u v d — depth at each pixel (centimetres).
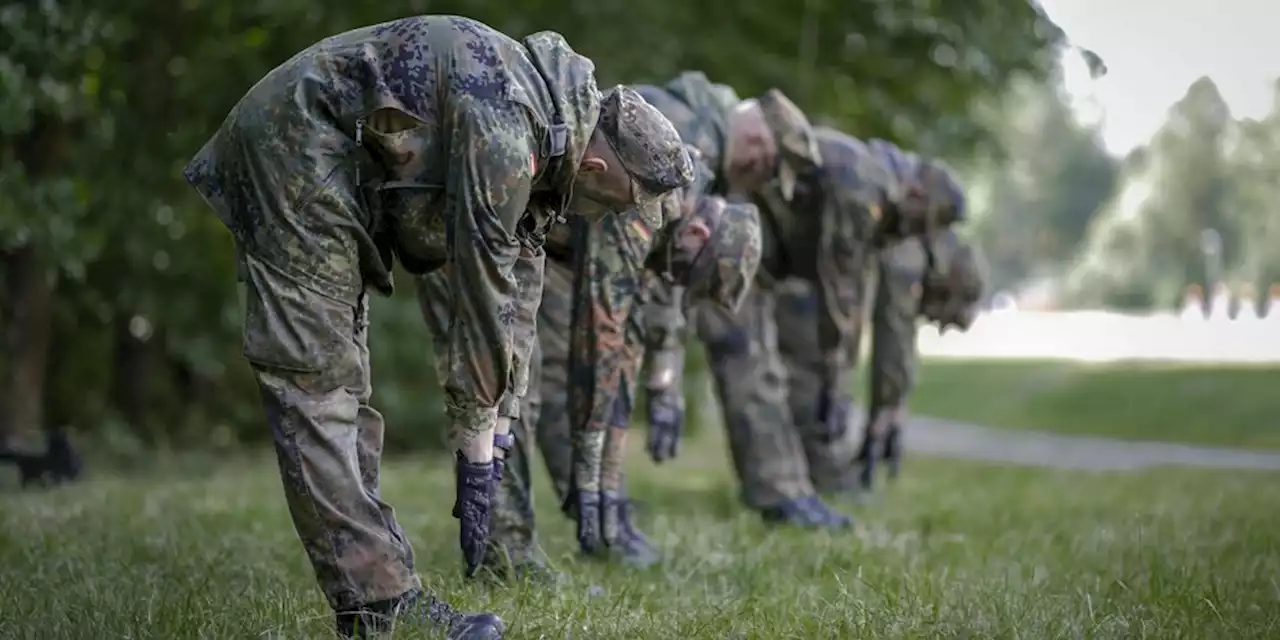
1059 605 525
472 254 414
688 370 1762
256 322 421
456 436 433
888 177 898
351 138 426
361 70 423
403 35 427
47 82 1016
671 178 466
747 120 746
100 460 1386
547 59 445
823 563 649
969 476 1403
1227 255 6209
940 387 3303
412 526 786
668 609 522
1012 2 1508
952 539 761
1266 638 491
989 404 2919
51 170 1238
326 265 422
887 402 1043
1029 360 4062
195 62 1296
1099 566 648
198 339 1498
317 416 422
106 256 1397
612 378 600
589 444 607
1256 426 2312
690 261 636
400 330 1551
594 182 470
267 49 1305
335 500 421
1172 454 1920
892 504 1033
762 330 898
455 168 417
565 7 1329
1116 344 4784
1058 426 2491
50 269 1130
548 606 504
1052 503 1038
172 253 1396
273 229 421
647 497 1035
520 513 591
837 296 885
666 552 684
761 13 1483
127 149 1284
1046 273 7181
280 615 464
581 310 598
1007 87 1622
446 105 420
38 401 1285
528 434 594
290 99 423
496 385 426
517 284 438
